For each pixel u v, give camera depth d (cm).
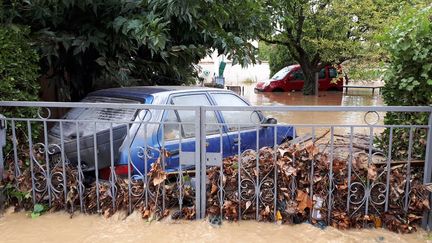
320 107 296
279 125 314
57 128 402
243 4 530
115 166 331
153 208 322
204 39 525
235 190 323
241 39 536
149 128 345
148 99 361
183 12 426
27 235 298
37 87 378
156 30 429
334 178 318
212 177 322
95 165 325
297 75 1706
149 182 322
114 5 466
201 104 395
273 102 1352
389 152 308
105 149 331
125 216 324
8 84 339
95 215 329
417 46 309
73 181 333
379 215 314
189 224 314
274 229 308
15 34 358
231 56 526
